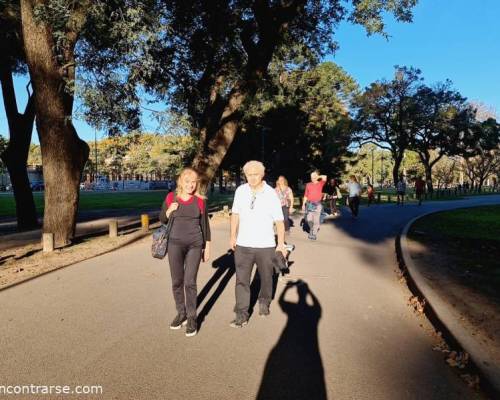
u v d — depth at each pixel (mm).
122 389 3533
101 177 111688
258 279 7449
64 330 4859
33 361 4047
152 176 113750
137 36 9625
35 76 10094
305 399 3398
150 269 8172
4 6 11945
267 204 5062
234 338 4656
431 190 48656
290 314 5504
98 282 7137
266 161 45188
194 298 4855
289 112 42062
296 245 11094
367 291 6680
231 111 16906
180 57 16344
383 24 14211
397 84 47281
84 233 14266
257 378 3736
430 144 52125
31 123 17125
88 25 9828
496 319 4965
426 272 7379
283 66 23000
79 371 3846
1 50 15484
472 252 9539
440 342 4613
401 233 12562
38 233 14438
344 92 47062
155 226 15609
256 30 16984
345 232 13891
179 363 4020
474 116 51719
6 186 93562
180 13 15180
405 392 3527
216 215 19094
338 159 49312
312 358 4152
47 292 6492
